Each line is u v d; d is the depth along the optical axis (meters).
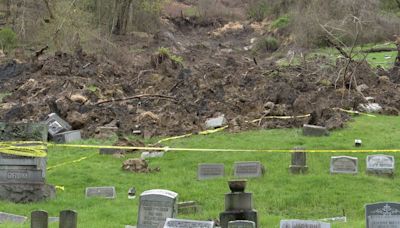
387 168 22.06
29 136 20.78
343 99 32.56
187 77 39.41
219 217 17.23
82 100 33.62
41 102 33.59
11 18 62.59
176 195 16.64
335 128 28.12
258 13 89.62
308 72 39.69
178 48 72.25
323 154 24.27
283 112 30.64
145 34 74.00
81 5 61.09
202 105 32.94
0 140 20.77
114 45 54.94
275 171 22.62
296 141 26.33
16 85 41.38
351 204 19.56
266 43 70.50
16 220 18.06
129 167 23.67
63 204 20.05
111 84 39.28
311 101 32.28
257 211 17.61
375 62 50.19
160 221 16.27
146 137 28.86
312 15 55.78
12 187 20.44
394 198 19.84
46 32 57.03
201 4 93.81
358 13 55.44
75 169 23.81
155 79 40.41
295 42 57.75
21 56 52.00
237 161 23.38
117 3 69.25
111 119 31.12
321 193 20.36
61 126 29.12
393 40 57.69
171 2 96.50
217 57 65.56
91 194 20.94
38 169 20.53
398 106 33.12
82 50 48.97
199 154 25.28
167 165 24.33
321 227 14.74
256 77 38.25
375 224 14.73
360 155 24.00
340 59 38.41
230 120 30.42
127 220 18.09
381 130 28.02
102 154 26.08
